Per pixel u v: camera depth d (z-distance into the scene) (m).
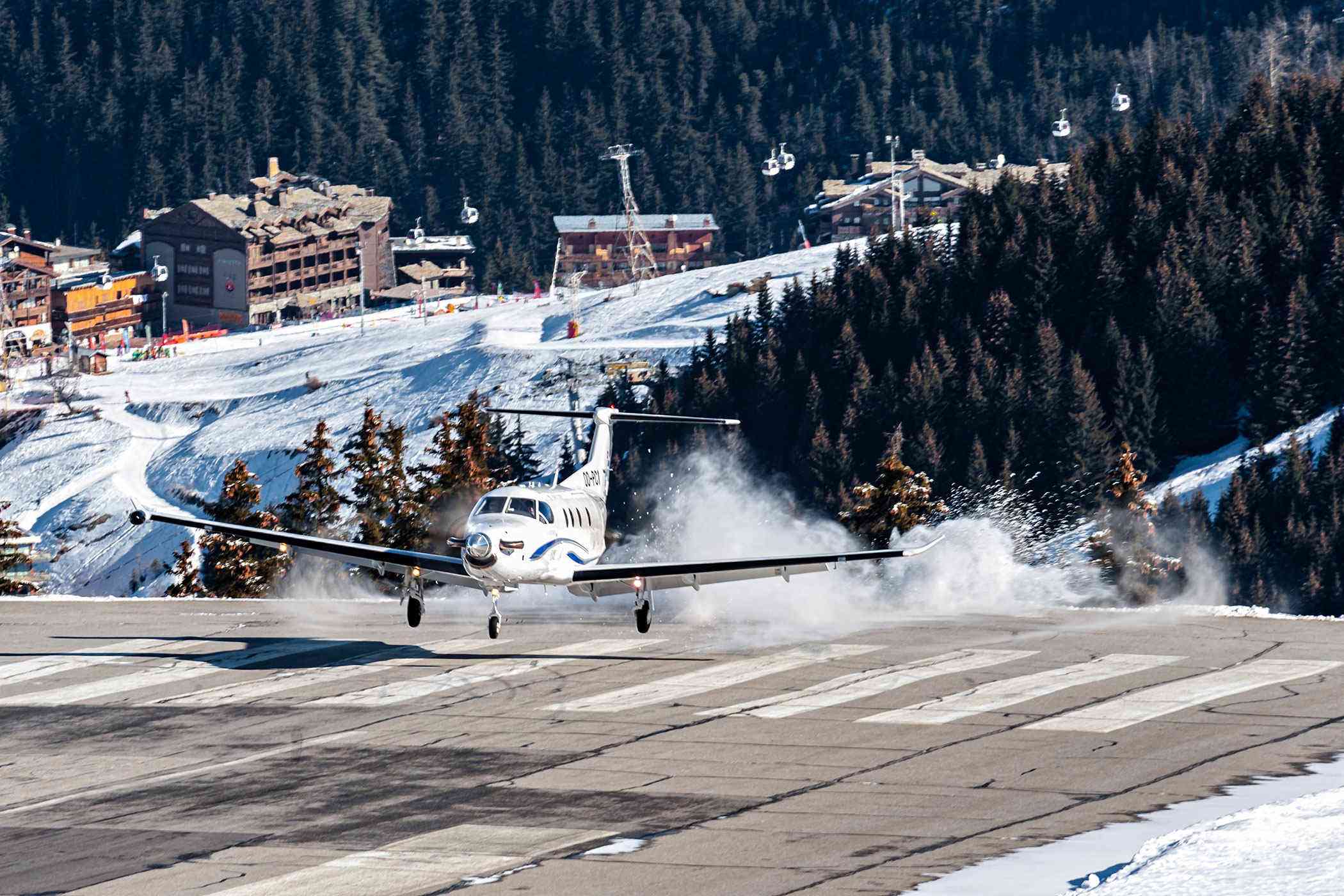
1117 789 55.56
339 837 53.16
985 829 51.31
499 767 61.78
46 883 49.38
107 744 67.94
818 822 52.88
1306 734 62.38
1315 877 42.94
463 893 46.72
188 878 49.25
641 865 48.78
